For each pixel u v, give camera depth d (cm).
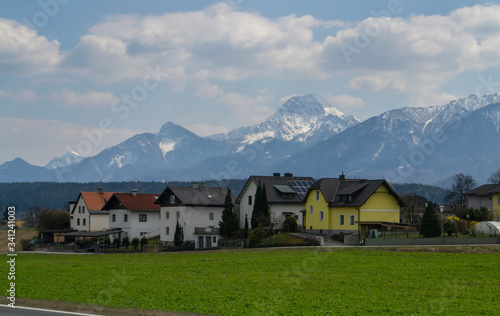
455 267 3938
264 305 2614
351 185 7262
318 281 3425
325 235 6888
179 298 2812
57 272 4216
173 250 7144
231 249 6197
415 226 6938
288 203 8150
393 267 4006
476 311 2478
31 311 2298
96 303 2642
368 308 2530
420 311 2473
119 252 7031
